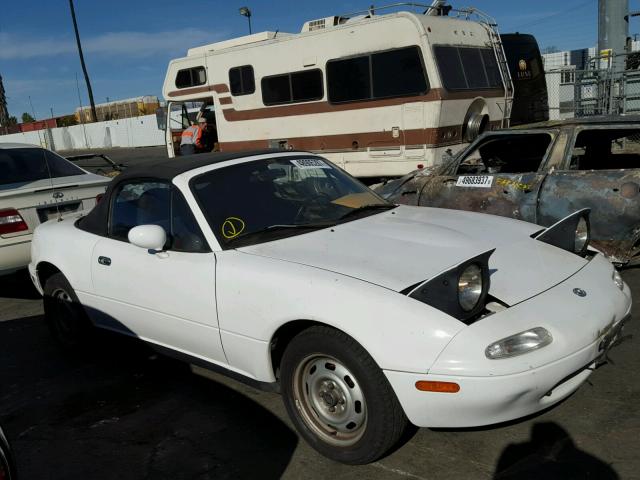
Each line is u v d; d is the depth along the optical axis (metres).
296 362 3.04
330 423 2.99
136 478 3.07
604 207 4.98
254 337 3.18
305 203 3.89
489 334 2.58
